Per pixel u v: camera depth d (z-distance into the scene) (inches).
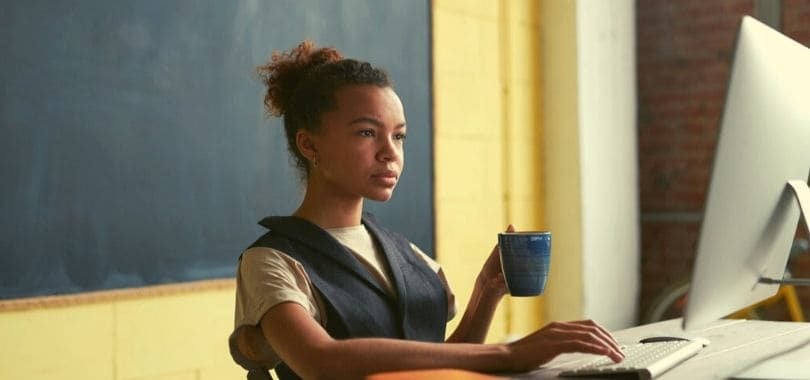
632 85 209.8
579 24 195.8
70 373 117.4
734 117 54.6
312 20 150.0
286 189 146.3
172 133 129.6
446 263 175.2
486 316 69.3
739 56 54.8
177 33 130.4
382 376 48.1
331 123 63.1
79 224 118.5
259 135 141.9
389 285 64.8
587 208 197.2
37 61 114.2
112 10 122.3
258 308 57.8
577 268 196.5
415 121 168.6
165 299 128.6
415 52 169.0
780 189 61.3
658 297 196.2
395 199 163.6
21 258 112.7
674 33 206.2
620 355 54.6
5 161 111.2
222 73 136.6
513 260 61.6
